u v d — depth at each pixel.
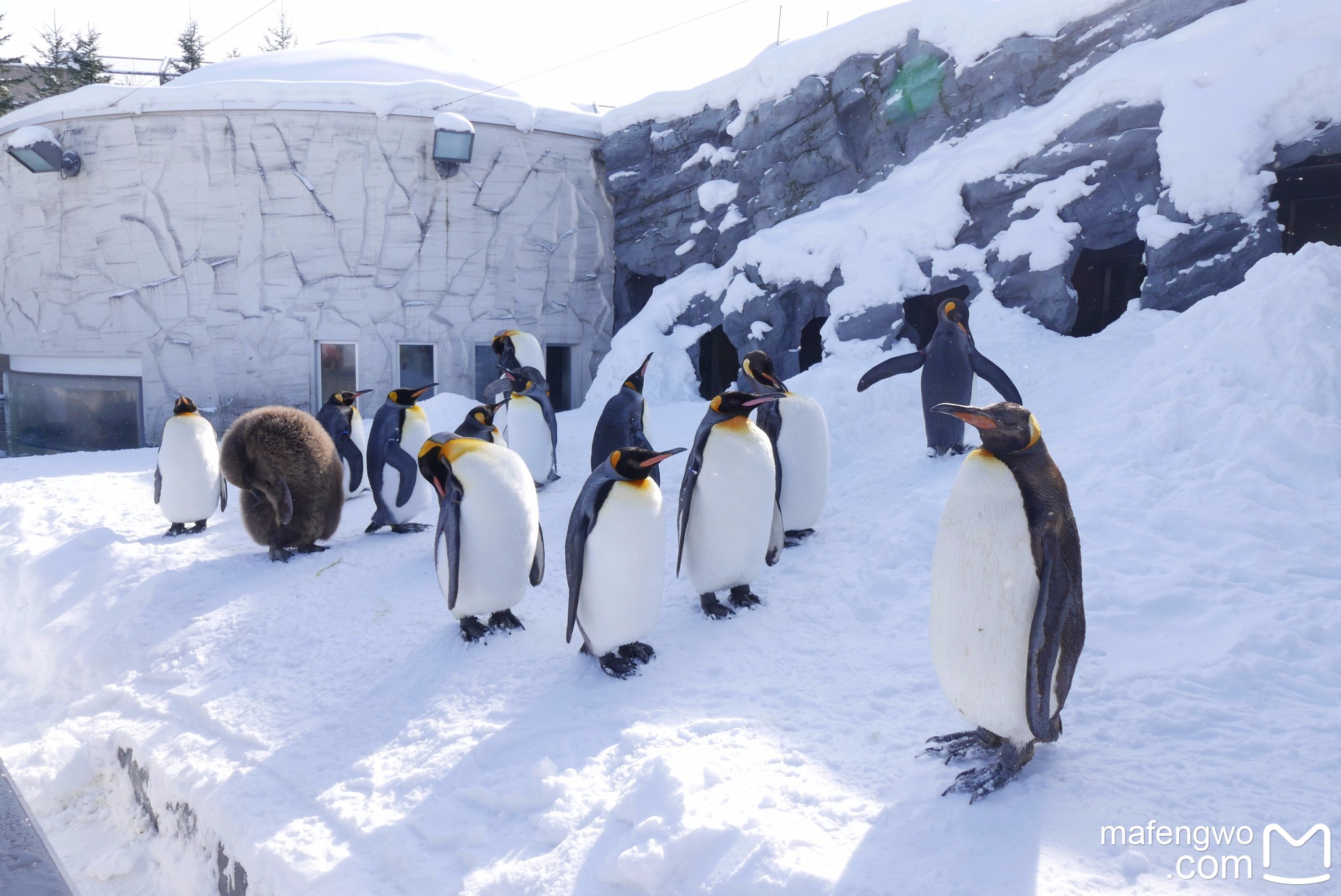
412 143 15.51
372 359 15.82
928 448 6.91
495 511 4.29
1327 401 5.40
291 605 5.42
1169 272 8.98
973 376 6.59
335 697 4.31
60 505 8.41
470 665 4.28
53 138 15.23
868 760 3.03
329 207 15.39
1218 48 9.47
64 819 4.42
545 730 3.58
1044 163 10.36
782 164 14.17
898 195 12.07
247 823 3.41
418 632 4.81
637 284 17.80
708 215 15.59
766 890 2.43
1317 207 11.09
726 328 13.55
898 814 2.67
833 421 8.24
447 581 4.38
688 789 2.86
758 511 4.32
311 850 3.14
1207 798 2.62
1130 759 2.85
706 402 12.20
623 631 3.94
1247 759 2.80
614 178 16.66
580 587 3.91
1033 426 2.62
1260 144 8.73
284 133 15.15
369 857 3.08
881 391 8.52
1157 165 9.62
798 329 12.95
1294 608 3.64
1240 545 4.22
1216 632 3.59
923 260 11.11
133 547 6.68
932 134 12.51
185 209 15.36
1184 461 5.26
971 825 2.55
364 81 15.86
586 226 17.05
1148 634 3.69
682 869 2.59
